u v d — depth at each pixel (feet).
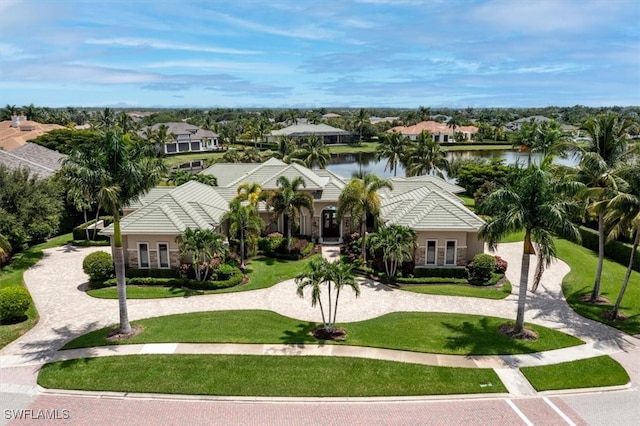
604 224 91.50
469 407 58.23
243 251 111.75
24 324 81.87
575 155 92.38
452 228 105.09
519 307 77.41
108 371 65.31
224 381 63.05
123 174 74.08
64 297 95.40
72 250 131.44
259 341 74.43
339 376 64.49
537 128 227.81
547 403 59.16
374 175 112.16
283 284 103.60
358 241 123.54
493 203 75.00
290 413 56.80
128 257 106.11
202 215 116.47
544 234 72.18
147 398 59.67
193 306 91.04
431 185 147.84
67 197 140.56
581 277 106.93
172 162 342.85
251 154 270.67
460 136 453.58
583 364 68.28
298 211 121.80
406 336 77.10
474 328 80.53
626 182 80.02
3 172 115.03
